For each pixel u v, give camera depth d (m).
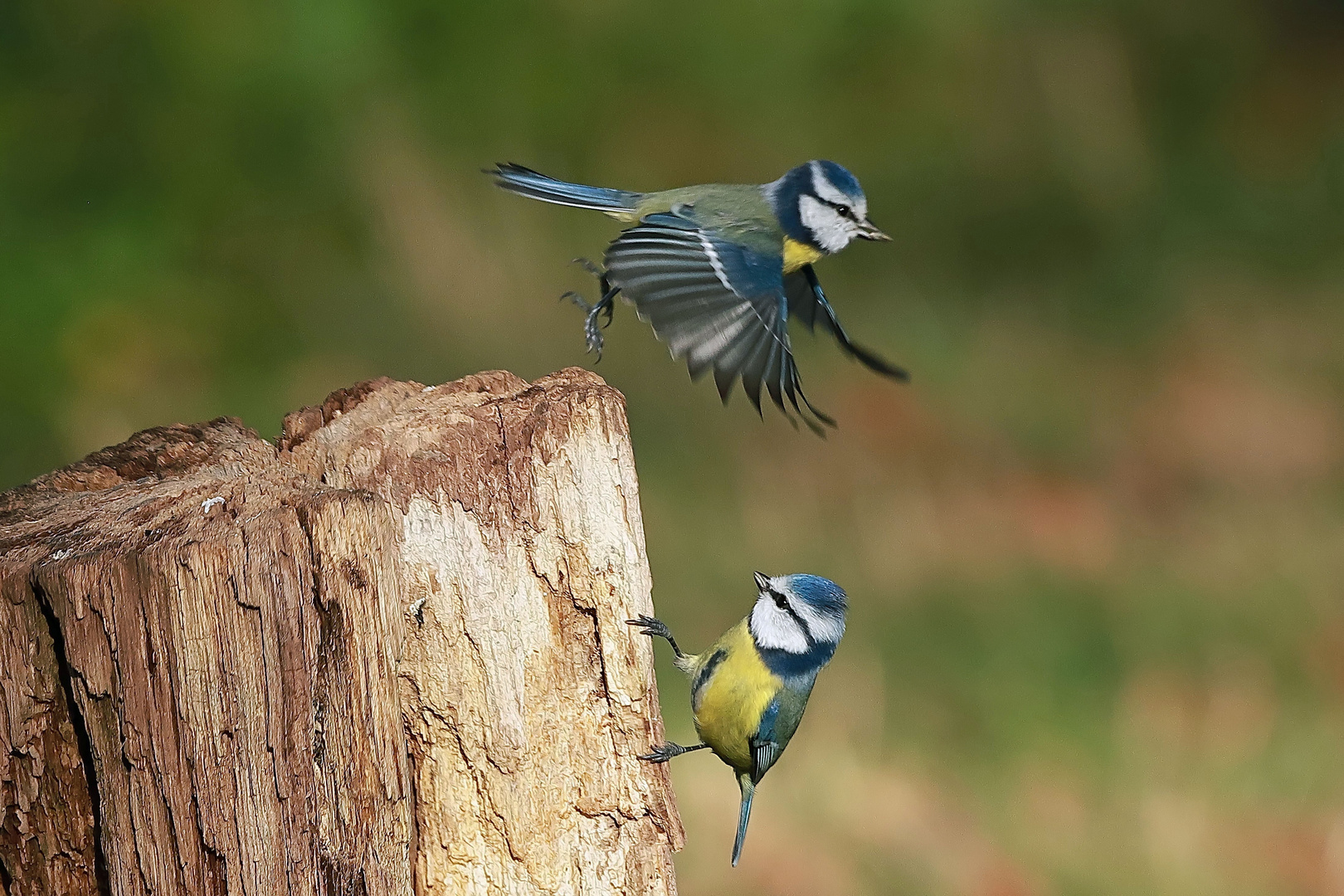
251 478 4.78
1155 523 14.36
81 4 16.17
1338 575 13.10
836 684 11.33
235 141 16.36
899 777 10.34
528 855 5.00
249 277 15.91
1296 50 24.05
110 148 16.05
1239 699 11.28
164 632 4.18
